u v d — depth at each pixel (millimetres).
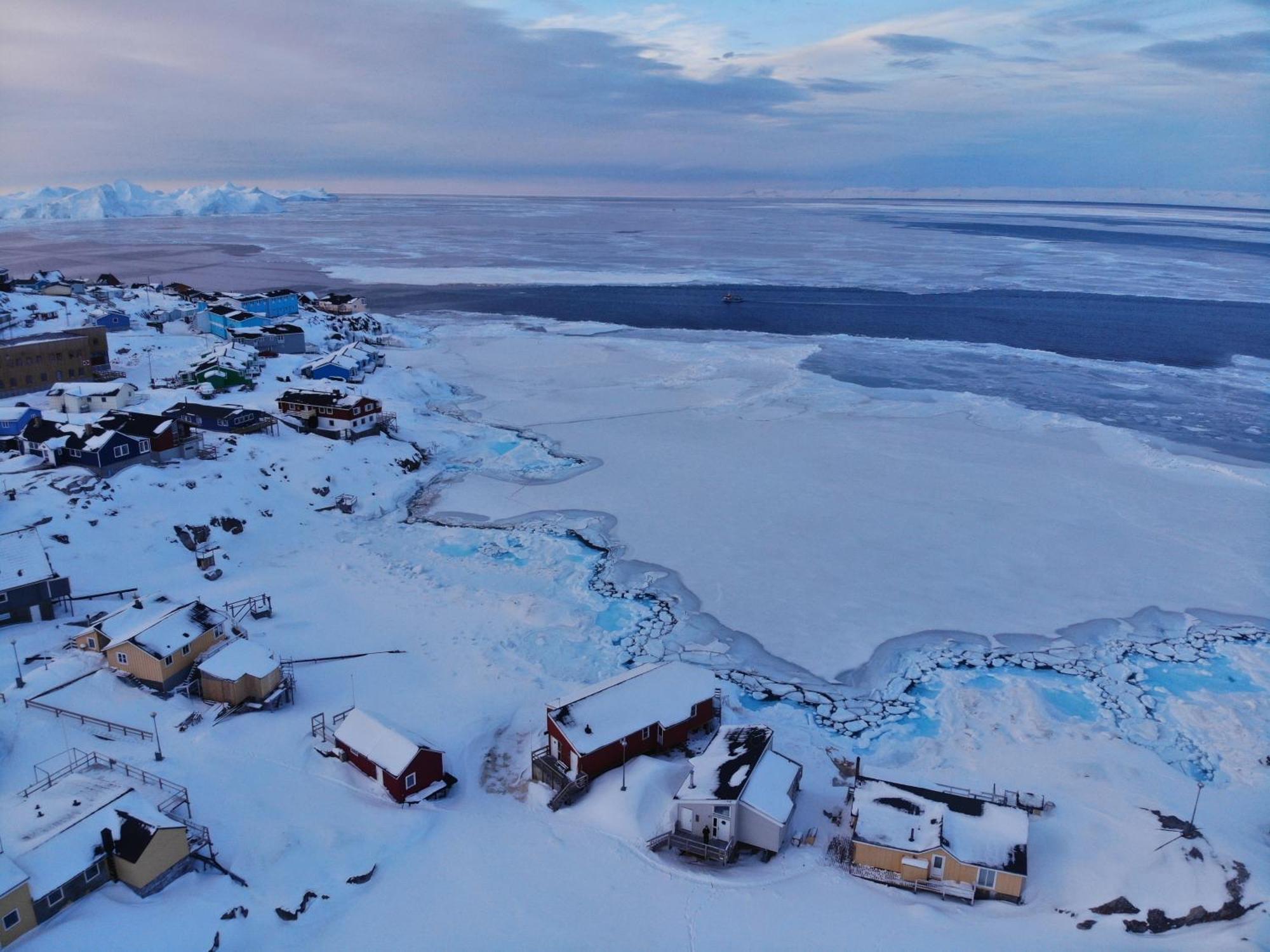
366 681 38219
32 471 52594
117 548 47125
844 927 25219
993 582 48531
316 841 28016
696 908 26031
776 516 57219
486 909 25812
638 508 58531
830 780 32531
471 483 63375
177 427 56094
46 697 34219
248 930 24422
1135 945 23969
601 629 43406
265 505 54781
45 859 24016
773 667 40562
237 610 42750
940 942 24516
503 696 37688
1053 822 29812
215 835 27812
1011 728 36219
